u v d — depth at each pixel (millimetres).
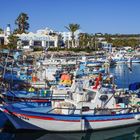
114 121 26812
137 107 28047
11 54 73625
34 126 25125
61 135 25688
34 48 116500
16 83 39844
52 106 28672
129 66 73562
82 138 25406
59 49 124750
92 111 26203
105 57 89938
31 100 31547
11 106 25641
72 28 141375
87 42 143875
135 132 27281
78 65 62500
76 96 26578
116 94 28891
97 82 28547
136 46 171250
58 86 36844
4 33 131125
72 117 25359
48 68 50906
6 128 26750
